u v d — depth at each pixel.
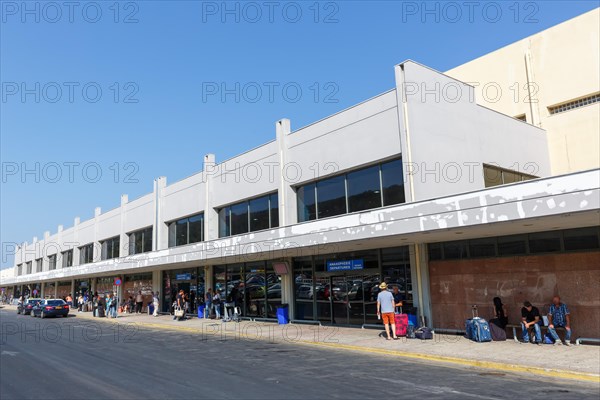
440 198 12.80
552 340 12.62
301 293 20.86
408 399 7.54
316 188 19.72
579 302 12.82
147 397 7.84
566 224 12.28
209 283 26.81
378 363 11.18
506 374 9.68
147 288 34.00
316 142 19.50
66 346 15.33
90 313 36.59
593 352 11.19
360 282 18.27
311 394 7.93
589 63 20.86
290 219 20.34
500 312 13.67
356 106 17.89
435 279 15.98
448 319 15.52
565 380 9.01
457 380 9.09
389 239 14.97
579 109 21.28
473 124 18.16
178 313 25.25
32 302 37.28
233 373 9.95
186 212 28.22
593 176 10.05
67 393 8.29
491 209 11.68
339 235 15.73
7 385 9.10
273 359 11.91
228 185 24.72
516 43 23.77
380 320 17.17
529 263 13.86
